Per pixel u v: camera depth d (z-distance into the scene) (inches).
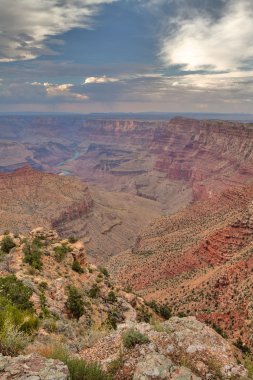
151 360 487.2
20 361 425.1
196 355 535.2
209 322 2417.6
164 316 1940.2
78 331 952.9
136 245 6560.0
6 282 981.8
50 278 1416.1
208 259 3880.4
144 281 4195.4
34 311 892.0
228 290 2731.3
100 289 1563.7
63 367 420.5
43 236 2041.1
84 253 1951.3
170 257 4490.7
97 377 447.8
